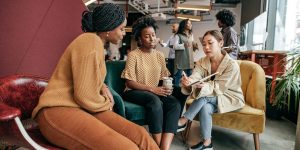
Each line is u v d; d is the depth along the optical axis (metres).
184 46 4.19
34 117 1.23
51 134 1.13
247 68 2.37
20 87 1.41
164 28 11.30
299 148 1.94
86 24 1.34
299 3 3.95
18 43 2.19
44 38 2.39
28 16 2.23
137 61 2.12
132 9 9.60
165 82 2.02
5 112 0.99
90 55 1.14
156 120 1.80
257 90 2.19
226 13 3.32
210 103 2.08
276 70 2.99
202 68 2.20
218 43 2.11
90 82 1.15
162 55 2.27
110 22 1.32
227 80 2.04
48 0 2.39
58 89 1.17
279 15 4.68
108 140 1.06
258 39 5.62
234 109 2.07
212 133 2.67
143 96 1.94
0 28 2.05
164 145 1.86
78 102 1.16
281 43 4.55
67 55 1.19
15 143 1.14
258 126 2.05
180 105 1.97
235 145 2.36
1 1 2.04
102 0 7.04
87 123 1.11
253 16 5.84
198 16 9.04
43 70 2.41
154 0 7.80
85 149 1.08
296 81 2.25
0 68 2.08
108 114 1.34
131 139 1.25
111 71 2.25
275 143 2.40
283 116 3.25
